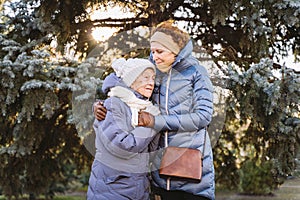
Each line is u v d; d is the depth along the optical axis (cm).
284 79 355
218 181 531
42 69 366
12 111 402
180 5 415
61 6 393
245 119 420
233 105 366
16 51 393
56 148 504
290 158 388
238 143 514
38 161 487
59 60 392
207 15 421
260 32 369
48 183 520
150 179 231
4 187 486
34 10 411
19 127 412
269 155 419
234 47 432
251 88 360
